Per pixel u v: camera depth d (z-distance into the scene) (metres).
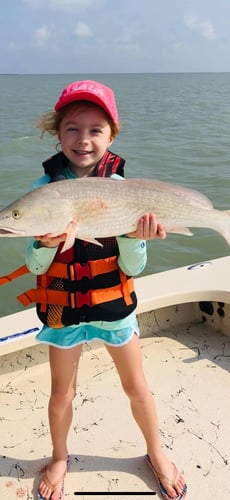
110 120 1.13
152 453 1.26
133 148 8.47
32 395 1.58
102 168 1.15
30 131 10.72
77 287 1.13
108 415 1.50
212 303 1.87
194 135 10.33
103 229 1.04
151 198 1.05
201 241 3.93
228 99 24.97
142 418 1.23
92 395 1.58
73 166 1.16
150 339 1.85
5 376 1.64
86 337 1.18
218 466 1.31
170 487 1.22
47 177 1.17
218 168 6.59
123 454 1.36
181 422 1.46
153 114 15.66
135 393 1.21
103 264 1.13
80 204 1.01
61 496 1.23
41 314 1.16
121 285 1.16
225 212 1.13
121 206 1.04
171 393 1.57
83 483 1.27
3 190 5.46
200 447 1.37
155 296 1.76
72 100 1.09
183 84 59.53
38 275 1.15
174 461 1.32
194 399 1.55
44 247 1.07
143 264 1.16
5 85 53.28
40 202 1.00
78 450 1.37
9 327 1.62
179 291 1.79
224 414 1.49
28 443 1.40
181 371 1.67
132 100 23.73
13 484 1.27
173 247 3.84
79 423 1.46
